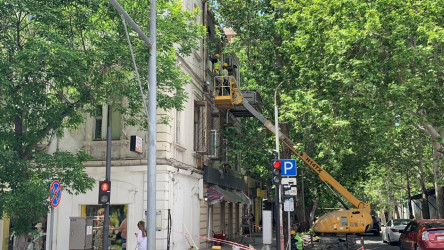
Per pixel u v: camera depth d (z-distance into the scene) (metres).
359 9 15.15
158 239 16.72
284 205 15.30
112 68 14.20
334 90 16.78
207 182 23.16
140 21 14.05
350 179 31.80
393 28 14.69
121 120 18.09
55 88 13.55
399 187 45.59
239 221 33.38
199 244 21.75
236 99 23.30
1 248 17.66
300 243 18.77
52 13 12.14
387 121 15.52
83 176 13.01
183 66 20.11
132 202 17.33
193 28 16.27
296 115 18.45
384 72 15.81
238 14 23.27
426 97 16.03
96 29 14.00
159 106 14.91
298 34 19.06
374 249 23.20
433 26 14.24
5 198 11.22
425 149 29.19
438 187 24.66
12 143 12.10
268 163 25.06
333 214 21.22
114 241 17.36
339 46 15.12
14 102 12.09
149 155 11.56
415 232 16.94
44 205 12.20
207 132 22.98
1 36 12.27
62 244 17.50
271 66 23.64
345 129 17.27
